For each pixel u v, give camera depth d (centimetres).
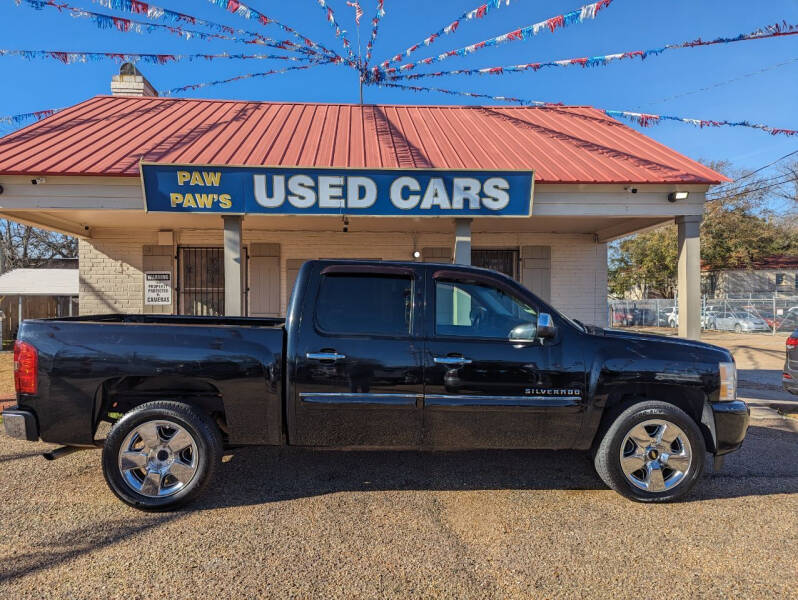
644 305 3059
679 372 376
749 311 2617
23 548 301
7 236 2823
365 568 282
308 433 370
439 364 366
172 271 959
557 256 1015
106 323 365
